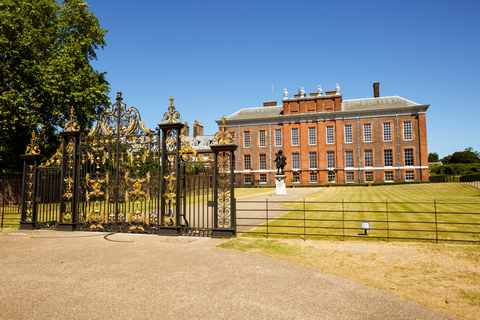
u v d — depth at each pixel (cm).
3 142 1959
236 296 445
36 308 406
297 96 4934
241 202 1955
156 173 970
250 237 886
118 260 646
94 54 2386
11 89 1812
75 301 429
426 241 817
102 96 2170
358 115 4522
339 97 4653
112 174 1014
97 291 467
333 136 4625
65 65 1975
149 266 600
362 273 557
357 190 3091
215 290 469
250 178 4938
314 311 397
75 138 1054
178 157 927
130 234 950
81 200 1059
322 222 1126
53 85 1916
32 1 2000
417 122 4278
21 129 1912
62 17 2183
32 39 1888
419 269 580
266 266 598
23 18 1877
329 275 544
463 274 549
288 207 1631
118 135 1002
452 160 8394
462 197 2039
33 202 1086
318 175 4612
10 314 388
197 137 6325
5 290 473
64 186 1060
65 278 529
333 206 1639
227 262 626
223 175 895
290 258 658
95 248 762
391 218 1177
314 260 642
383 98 4644
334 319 375
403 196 2250
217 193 898
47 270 576
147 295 450
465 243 788
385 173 4381
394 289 479
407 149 4316
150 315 383
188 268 586
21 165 2072
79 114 2097
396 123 4356
